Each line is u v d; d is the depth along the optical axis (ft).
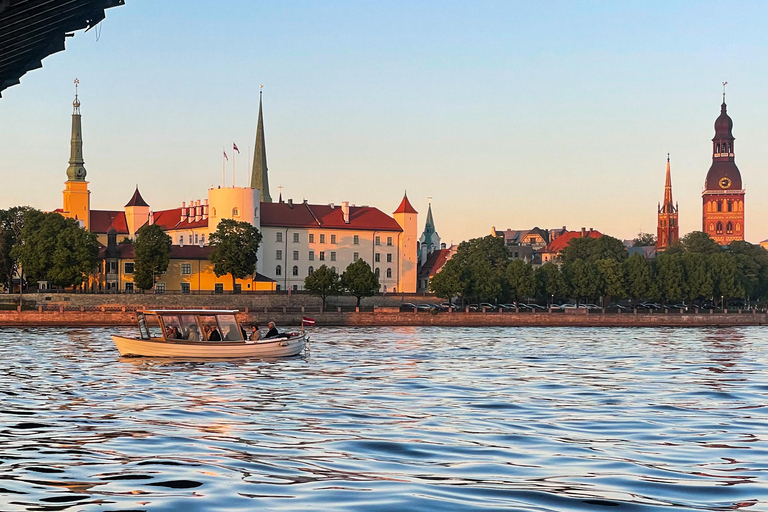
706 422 126.93
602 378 196.03
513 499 79.51
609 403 148.87
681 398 157.38
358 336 394.52
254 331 248.73
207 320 238.07
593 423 125.08
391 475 88.94
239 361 232.12
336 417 129.49
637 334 448.24
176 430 116.57
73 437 110.42
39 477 87.30
